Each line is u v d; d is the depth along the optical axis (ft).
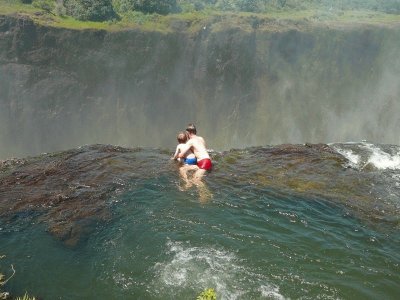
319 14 111.04
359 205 20.74
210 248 16.58
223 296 13.78
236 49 90.58
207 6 107.14
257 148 30.25
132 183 23.22
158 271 15.31
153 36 83.20
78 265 15.93
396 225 18.81
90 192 22.02
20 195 21.66
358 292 13.98
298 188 22.72
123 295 14.25
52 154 28.89
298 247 16.72
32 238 17.72
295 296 13.74
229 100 93.76
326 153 28.81
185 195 21.63
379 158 27.71
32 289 14.65
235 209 20.04
